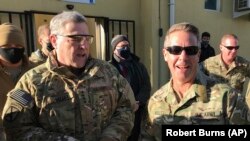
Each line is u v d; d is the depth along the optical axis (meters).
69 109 2.05
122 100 2.29
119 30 7.34
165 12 7.62
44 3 6.26
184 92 1.95
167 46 1.91
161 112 2.00
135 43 7.63
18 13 5.95
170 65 1.93
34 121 2.07
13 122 2.03
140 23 7.67
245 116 1.81
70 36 2.00
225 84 1.91
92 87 2.12
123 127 2.19
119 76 2.32
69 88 2.07
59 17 2.07
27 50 6.05
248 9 8.68
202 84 1.90
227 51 3.96
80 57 2.07
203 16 8.36
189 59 1.86
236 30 9.15
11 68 2.67
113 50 4.34
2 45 2.56
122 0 7.34
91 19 7.01
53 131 2.05
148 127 2.11
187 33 1.86
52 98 2.05
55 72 2.07
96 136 2.11
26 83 2.08
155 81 7.54
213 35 8.62
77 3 6.68
